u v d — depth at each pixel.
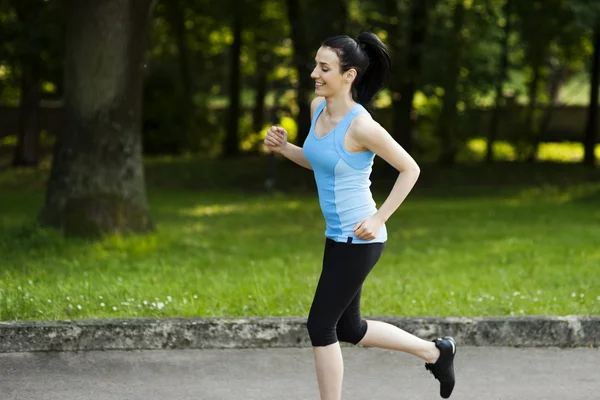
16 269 10.34
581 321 7.38
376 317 7.36
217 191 23.77
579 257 12.12
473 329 7.34
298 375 6.57
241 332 7.13
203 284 9.15
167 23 31.33
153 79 32.16
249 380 6.44
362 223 5.16
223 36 33.94
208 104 34.25
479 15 26.19
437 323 7.32
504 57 27.39
